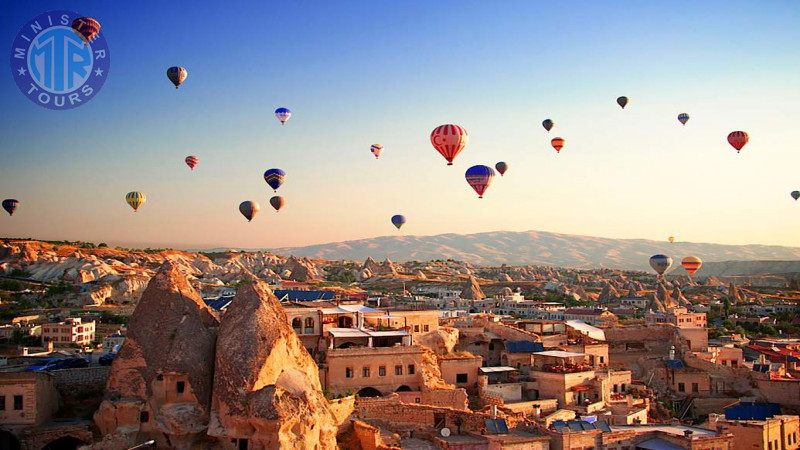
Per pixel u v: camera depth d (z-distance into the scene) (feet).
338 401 256.32
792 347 490.08
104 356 286.05
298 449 209.15
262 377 219.82
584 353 359.25
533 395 321.32
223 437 212.64
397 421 268.00
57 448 219.00
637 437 256.93
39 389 221.66
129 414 220.23
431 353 318.45
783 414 309.42
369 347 297.12
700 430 274.77
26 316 633.20
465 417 261.24
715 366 372.38
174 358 225.56
